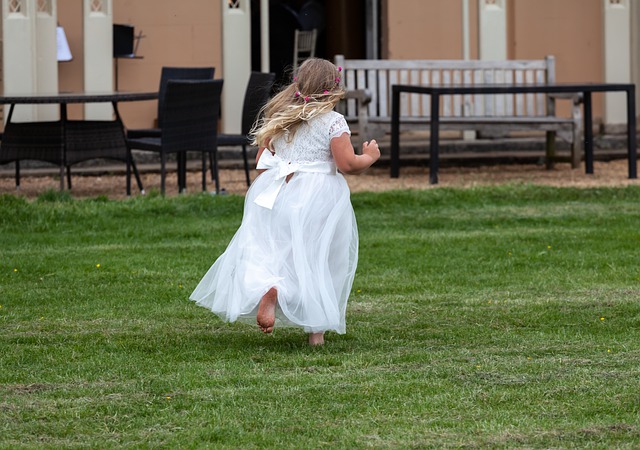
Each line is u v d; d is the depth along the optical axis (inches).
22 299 387.9
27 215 556.1
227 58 800.9
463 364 298.8
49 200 609.9
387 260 463.2
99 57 773.9
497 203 622.5
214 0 861.8
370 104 762.2
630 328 343.6
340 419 251.0
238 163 790.5
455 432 241.3
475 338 331.0
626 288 404.2
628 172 724.0
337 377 286.4
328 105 314.7
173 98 609.9
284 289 303.6
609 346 318.0
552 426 244.4
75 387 277.3
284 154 318.0
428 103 824.3
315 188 311.7
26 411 256.5
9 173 745.0
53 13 762.2
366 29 957.8
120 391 274.1
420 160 804.0
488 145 840.3
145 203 588.7
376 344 325.4
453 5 880.3
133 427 246.1
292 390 273.4
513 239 510.6
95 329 344.8
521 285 412.8
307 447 232.2
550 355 309.6
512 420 248.8
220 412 256.1
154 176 760.3
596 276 427.2
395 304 381.4
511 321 354.0
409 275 432.8
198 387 277.3
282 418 251.3
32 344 325.4
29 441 236.5
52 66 764.0
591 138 737.0
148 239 517.3
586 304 378.0
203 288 325.4
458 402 262.8
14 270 437.7
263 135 317.7
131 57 815.7
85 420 250.5
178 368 296.7
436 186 679.1
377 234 530.3
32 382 282.5
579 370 290.2
